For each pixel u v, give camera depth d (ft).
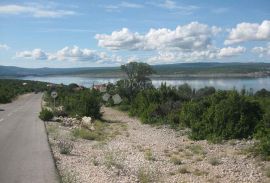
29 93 373.81
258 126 72.43
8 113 132.87
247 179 44.45
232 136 72.69
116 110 168.45
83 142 71.87
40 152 52.54
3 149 55.67
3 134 74.02
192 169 50.11
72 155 53.93
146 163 53.52
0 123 97.25
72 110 125.39
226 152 61.82
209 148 66.08
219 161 54.60
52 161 46.14
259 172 47.73
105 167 46.16
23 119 108.78
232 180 44.09
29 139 66.13
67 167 44.68
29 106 176.86
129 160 55.52
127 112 155.43
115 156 56.80
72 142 69.56
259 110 75.66
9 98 231.30
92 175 41.16
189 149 65.98
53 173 39.83
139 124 110.32
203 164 53.21
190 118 91.09
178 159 55.88
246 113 74.64
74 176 39.58
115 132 90.27
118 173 43.37
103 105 195.11
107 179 39.60
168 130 93.15
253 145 63.46
